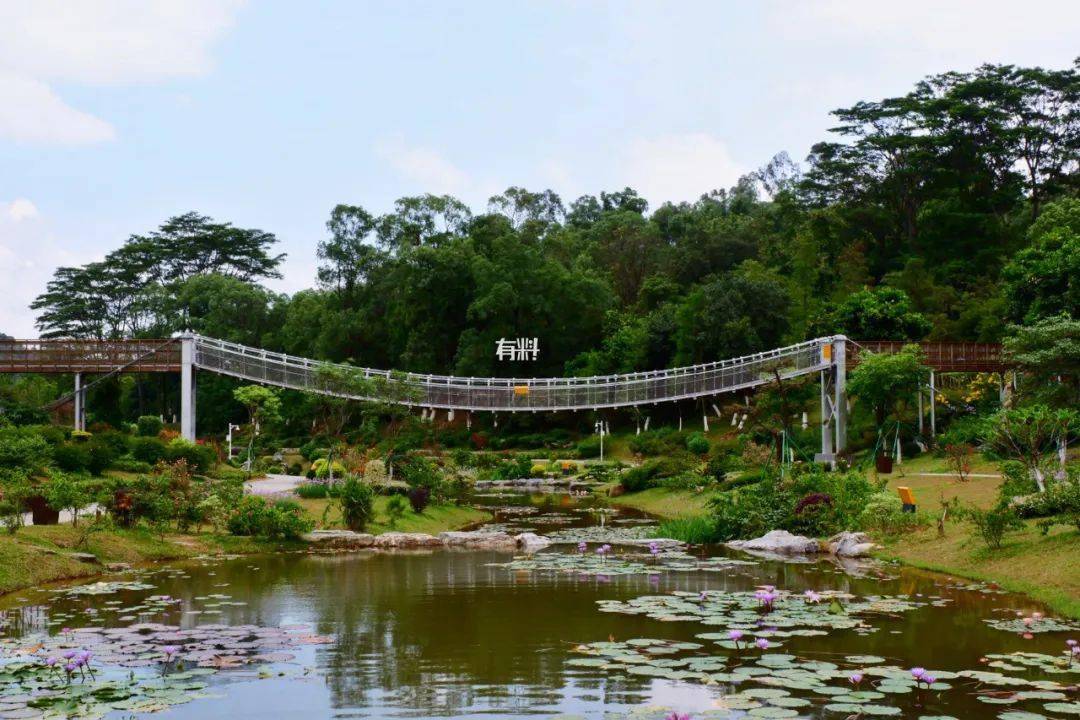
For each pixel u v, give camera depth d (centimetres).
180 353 4053
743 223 7750
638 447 4666
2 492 1873
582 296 6569
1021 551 1520
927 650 1012
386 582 1526
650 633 1107
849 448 3569
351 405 3909
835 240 6388
